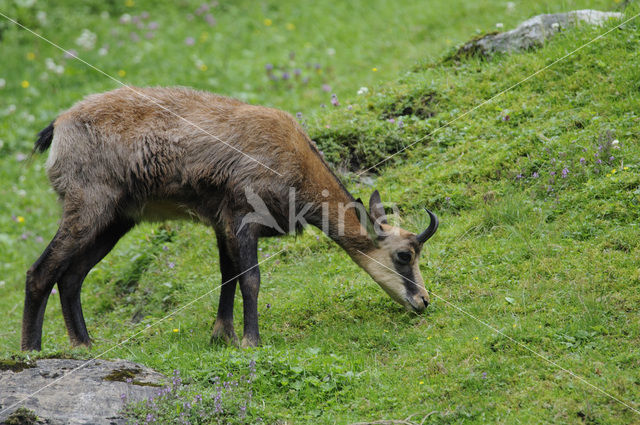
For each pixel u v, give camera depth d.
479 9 23.59
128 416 7.71
